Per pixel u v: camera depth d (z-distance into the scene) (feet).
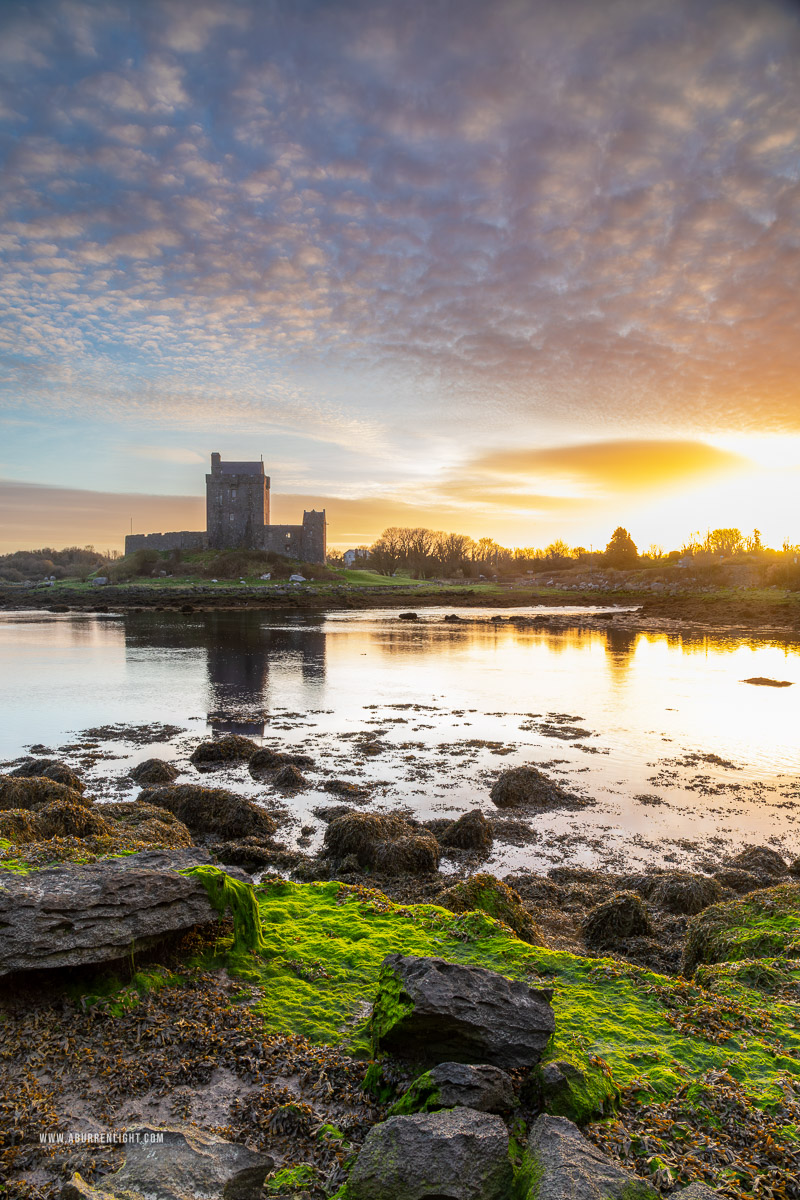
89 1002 22.04
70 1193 14.08
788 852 49.32
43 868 26.50
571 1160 14.71
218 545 512.63
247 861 45.16
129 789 60.85
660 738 82.28
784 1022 22.09
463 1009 19.40
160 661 143.43
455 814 56.13
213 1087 19.13
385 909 30.55
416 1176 14.43
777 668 143.43
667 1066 19.62
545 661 152.46
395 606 357.41
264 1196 15.11
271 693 108.78
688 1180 15.51
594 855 48.39
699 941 30.22
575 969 25.40
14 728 84.17
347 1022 22.20
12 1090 18.58
